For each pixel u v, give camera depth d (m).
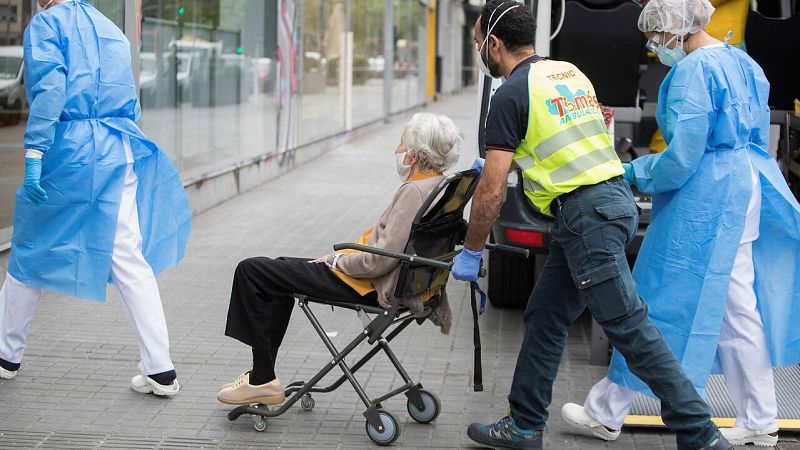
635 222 6.23
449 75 61.66
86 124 7.46
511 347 9.27
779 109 10.59
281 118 21.09
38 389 7.90
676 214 6.61
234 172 17.91
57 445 6.84
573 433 7.20
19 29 10.64
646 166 6.57
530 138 6.14
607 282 6.09
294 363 8.66
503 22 6.26
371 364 8.68
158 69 14.50
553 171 6.14
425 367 8.64
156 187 8.03
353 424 7.33
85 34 7.41
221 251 13.28
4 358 7.98
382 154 25.77
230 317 6.96
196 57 16.09
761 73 6.69
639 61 10.85
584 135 6.18
